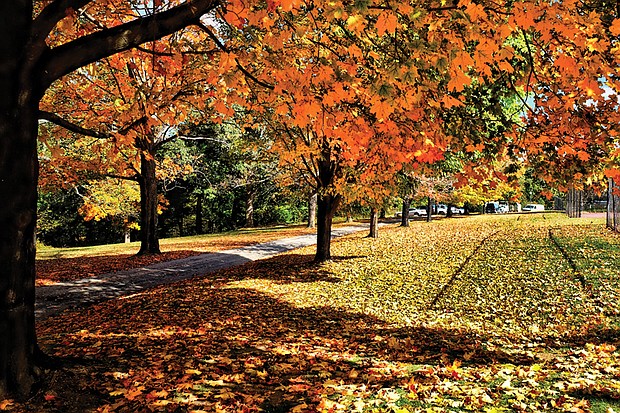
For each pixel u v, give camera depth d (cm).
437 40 363
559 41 402
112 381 446
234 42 550
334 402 393
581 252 1277
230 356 571
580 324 688
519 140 552
